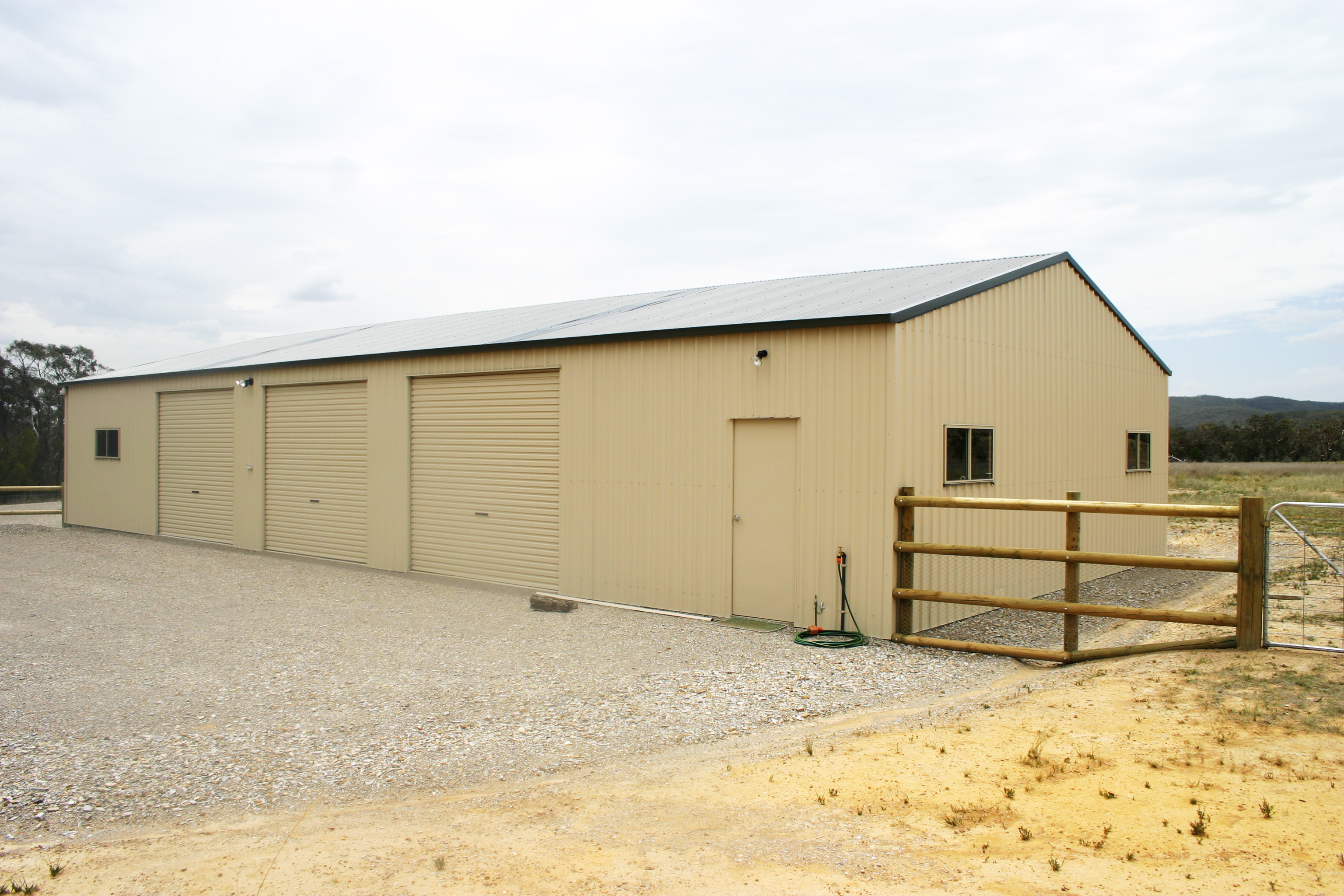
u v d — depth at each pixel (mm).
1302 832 3570
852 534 8273
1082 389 12055
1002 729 5238
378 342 14977
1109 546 12797
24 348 45281
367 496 13273
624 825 4168
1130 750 4664
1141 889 3234
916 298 8828
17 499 36938
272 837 4180
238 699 6527
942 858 3611
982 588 9570
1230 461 64000
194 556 14719
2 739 5652
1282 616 8695
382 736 5676
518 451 11320
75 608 10156
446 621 9359
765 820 4137
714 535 9289
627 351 10078
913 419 8297
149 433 17406
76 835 4262
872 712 6020
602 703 6324
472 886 3578
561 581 10750
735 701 6305
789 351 8711
